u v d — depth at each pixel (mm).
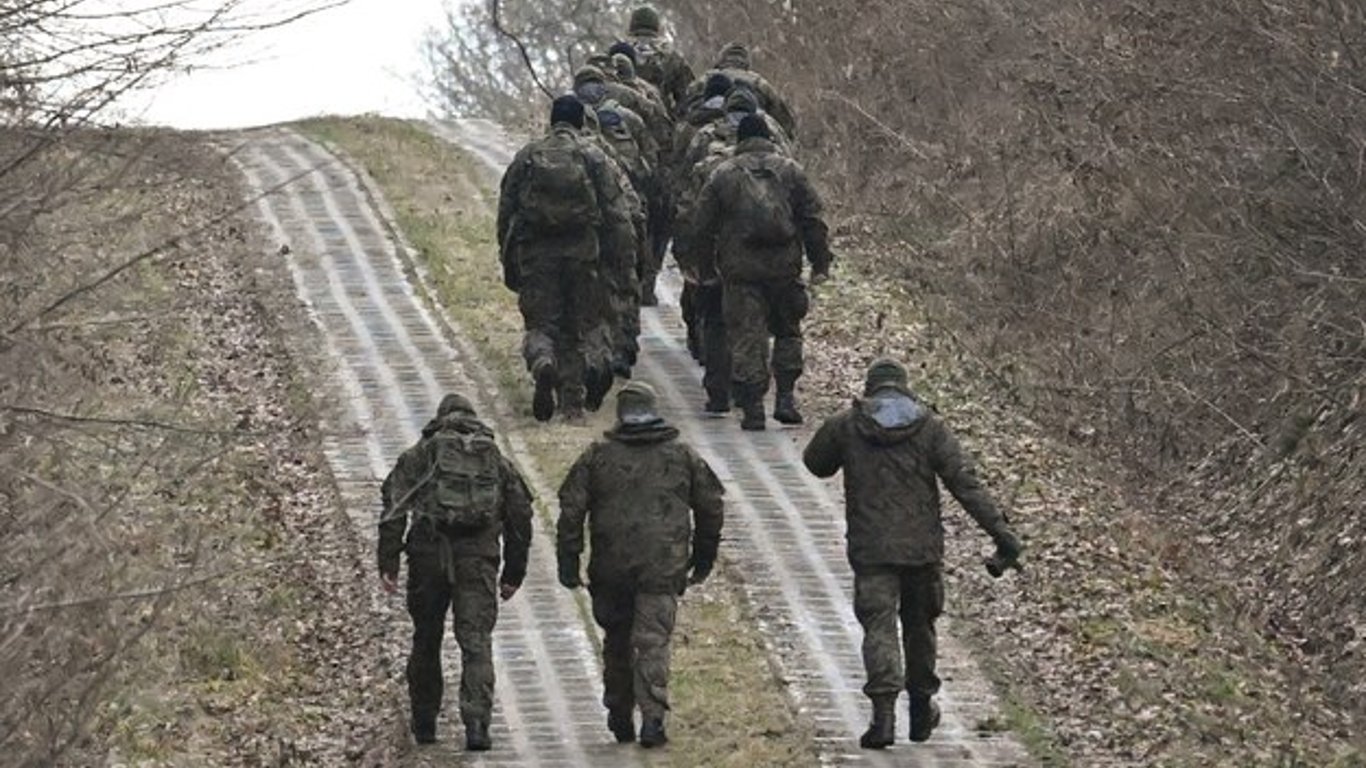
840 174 88312
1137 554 51188
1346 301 59969
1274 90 62750
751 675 42406
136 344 62562
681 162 64750
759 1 99562
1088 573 48938
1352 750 40812
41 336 31438
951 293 73250
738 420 59312
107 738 37406
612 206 56906
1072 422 62938
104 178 32312
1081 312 69625
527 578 47688
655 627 38562
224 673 42438
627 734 39219
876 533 38844
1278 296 63188
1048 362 67062
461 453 38656
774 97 67375
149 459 36125
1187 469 60656
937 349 67750
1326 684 45656
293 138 101000
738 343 57531
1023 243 73688
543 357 56406
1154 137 68750
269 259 75875
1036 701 41938
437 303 71438
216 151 86688
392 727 40312
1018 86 81500
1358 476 53781
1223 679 43406
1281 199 61781
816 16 94750
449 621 45500
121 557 36500
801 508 52219
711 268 58125
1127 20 71375
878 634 38781
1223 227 66062
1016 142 80562
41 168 30688
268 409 59469
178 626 43094
